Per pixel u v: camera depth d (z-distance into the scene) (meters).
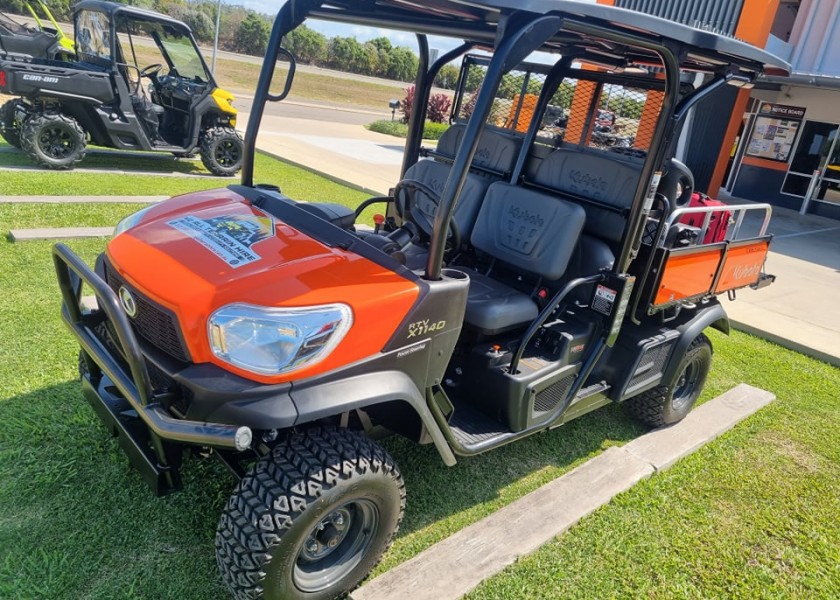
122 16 7.70
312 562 2.12
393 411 2.38
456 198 2.15
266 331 1.92
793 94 13.01
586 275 3.19
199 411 1.91
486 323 2.67
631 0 12.53
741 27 11.20
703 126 11.62
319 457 1.99
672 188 3.28
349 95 28.77
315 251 2.25
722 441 3.66
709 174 11.77
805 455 3.61
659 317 3.44
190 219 2.45
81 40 8.38
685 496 3.09
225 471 2.74
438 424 2.36
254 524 1.88
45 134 7.45
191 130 8.47
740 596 2.51
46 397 3.05
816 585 2.61
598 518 2.83
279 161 10.30
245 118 14.79
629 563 2.59
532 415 2.79
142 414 1.93
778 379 4.65
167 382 2.04
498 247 3.15
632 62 3.42
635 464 3.22
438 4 2.28
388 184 9.50
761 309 6.12
